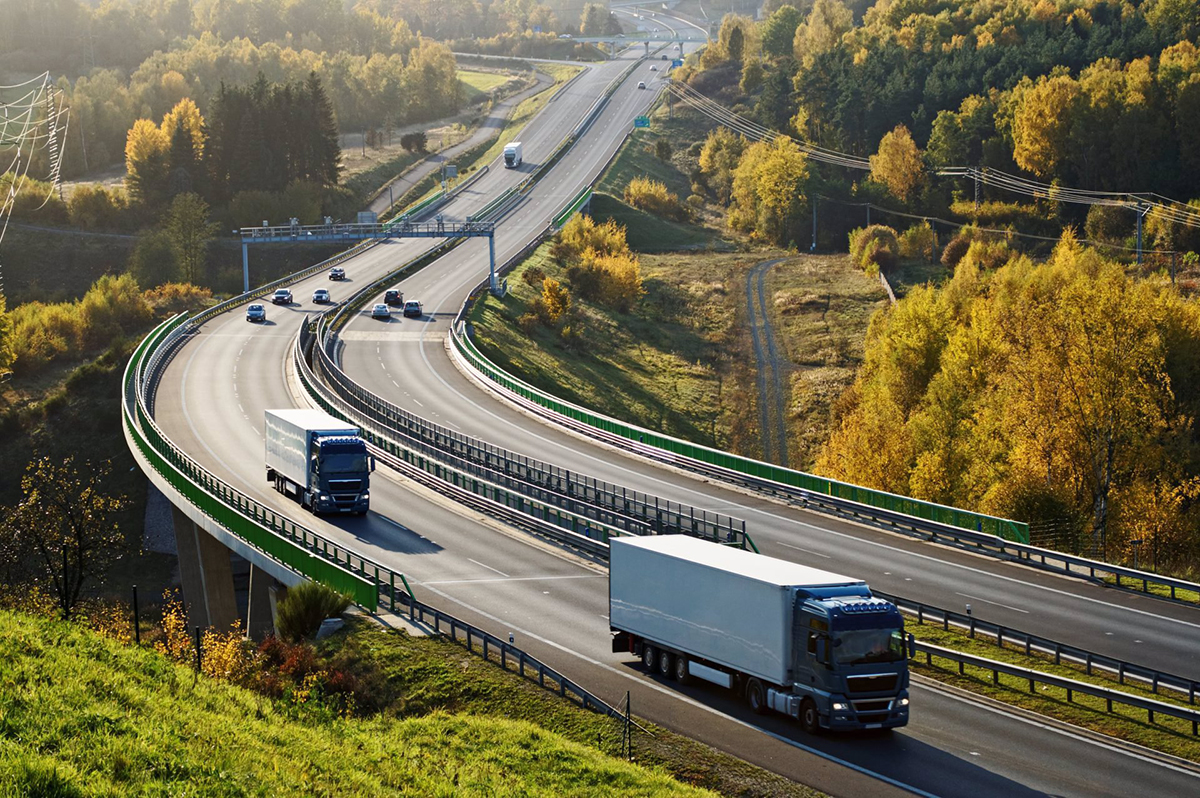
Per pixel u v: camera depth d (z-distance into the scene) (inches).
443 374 4010.8
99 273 6747.1
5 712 906.7
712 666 1391.5
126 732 934.4
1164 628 1715.1
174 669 1222.3
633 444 3038.9
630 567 1488.7
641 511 2311.8
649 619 1460.4
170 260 6387.8
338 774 989.8
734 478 2733.8
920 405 3806.6
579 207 7465.6
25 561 2405.3
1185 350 3351.4
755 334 5718.5
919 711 1362.0
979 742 1253.7
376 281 5590.6
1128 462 2918.3
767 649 1290.6
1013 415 3041.3
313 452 2361.0
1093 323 2920.8
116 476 3804.1
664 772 1149.7
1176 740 1269.7
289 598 1667.1
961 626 1712.6
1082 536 2647.6
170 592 3149.6
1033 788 1119.6
